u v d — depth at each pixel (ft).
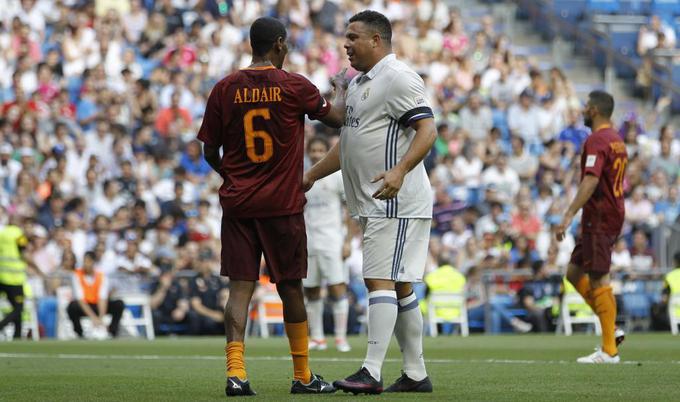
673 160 283.38
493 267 219.82
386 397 74.02
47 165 226.17
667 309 215.72
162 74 257.96
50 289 197.36
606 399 72.84
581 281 117.50
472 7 335.67
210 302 205.67
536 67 308.19
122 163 225.76
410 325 78.38
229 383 74.69
